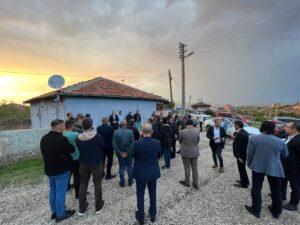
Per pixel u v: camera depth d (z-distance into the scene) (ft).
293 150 15.12
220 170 23.94
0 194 19.01
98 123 52.65
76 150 17.01
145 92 69.87
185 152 19.30
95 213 15.24
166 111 84.89
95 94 50.90
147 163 13.75
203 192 18.54
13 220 14.69
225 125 48.93
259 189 14.52
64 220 14.43
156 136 24.50
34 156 32.68
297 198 15.30
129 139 19.35
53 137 14.08
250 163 14.65
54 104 50.52
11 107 103.04
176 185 20.13
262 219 14.28
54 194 14.60
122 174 19.86
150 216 14.46
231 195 17.93
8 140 30.01
